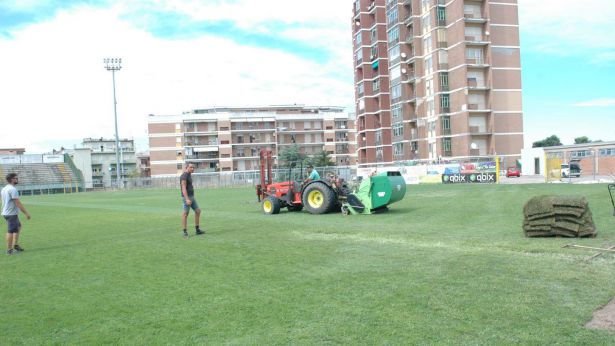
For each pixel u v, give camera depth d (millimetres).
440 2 55750
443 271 6613
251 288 6180
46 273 7785
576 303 4996
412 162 50656
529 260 7078
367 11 72625
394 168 44031
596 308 4832
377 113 71875
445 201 19156
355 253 8281
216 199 29250
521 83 54781
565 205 8891
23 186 68000
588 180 31859
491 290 5578
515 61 54719
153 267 7832
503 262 7004
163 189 62125
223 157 90062
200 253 8969
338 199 15930
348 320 4785
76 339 4625
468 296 5383
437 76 55688
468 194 22891
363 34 72438
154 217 17688
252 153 92125
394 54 63750
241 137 92062
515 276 6176
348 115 97875
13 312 5598
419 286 5883
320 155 74000
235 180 64625
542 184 29766
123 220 17016
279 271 7105
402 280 6223
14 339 4688
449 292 5574
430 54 57438
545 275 6160
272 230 12000
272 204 16844
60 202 34750
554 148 50531
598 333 4195
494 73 54094
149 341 4477
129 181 69250
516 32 54781
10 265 8711
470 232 10188
